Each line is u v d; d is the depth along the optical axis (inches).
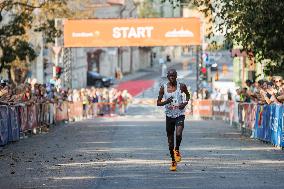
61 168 1034.1
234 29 1905.8
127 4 7244.1
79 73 5452.8
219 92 3491.6
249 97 2022.6
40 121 2039.9
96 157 1195.9
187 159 1158.3
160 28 3097.9
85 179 909.8
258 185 850.1
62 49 3284.9
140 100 4690.0
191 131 2036.2
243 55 2716.5
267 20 1689.2
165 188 824.9
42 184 867.4
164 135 1795.0
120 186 842.2
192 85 5615.2
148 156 1208.8
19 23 2223.2
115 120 2942.9
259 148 1387.8
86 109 3442.4
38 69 3747.5
